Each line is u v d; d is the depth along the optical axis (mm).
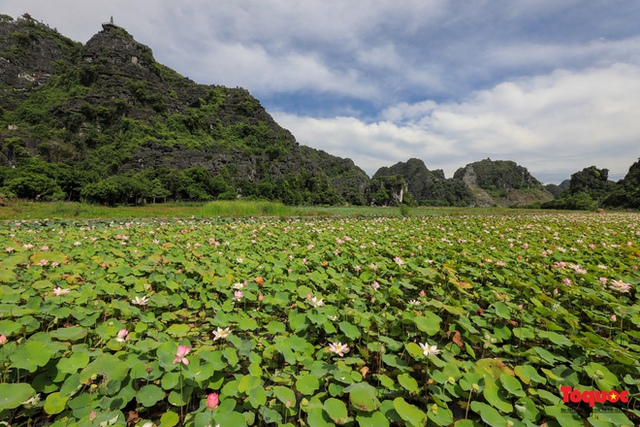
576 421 1979
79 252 6250
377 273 5203
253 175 90188
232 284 4613
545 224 13289
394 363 2580
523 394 2182
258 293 4391
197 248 6789
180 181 64500
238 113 111812
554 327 3033
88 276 4855
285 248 7301
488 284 4484
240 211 25531
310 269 5727
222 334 2994
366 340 3051
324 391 2504
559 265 5066
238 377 2480
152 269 5059
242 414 2033
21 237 8281
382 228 11469
